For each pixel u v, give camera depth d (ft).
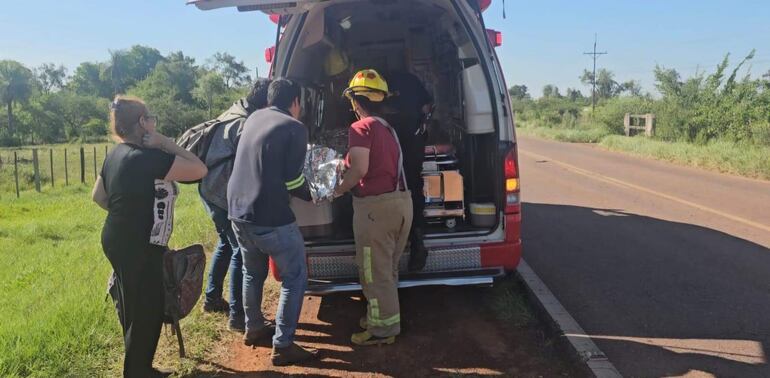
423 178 14.53
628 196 31.83
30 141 232.94
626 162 49.80
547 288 16.55
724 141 57.11
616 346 13.05
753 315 14.57
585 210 28.22
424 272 14.29
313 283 14.21
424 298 16.47
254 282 13.37
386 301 13.23
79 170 83.92
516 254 14.33
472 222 14.70
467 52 14.69
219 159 14.14
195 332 14.32
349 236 14.56
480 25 14.28
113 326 14.21
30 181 69.36
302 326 14.93
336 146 16.20
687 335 13.53
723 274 17.74
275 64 15.62
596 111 101.24
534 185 37.19
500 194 14.19
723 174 40.50
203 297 16.61
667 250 20.53
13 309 16.12
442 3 15.08
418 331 14.29
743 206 28.19
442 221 14.92
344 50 20.40
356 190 12.96
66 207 43.98
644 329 13.94
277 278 14.33
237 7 12.80
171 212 11.39
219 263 15.34
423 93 15.16
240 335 14.34
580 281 17.51
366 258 13.03
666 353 12.64
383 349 13.37
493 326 14.47
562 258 19.94
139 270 11.08
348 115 20.52
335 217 15.19
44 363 12.34
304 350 12.78
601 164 48.52
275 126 11.98
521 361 12.60
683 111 66.64
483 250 14.19
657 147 54.60
